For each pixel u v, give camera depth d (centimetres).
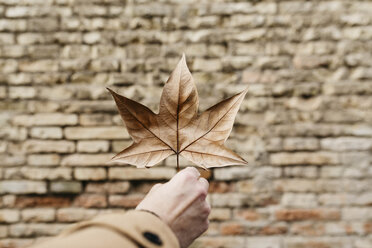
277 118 166
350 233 165
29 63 166
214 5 167
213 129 61
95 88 167
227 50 167
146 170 166
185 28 167
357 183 165
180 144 61
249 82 166
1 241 165
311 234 165
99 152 166
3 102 165
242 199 166
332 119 165
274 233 166
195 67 166
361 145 164
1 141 165
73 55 167
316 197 166
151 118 61
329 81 166
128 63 167
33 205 167
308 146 165
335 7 167
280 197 166
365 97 165
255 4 167
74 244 38
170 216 53
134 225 43
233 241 165
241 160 60
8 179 166
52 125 166
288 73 166
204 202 58
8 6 166
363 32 166
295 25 167
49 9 167
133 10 167
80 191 167
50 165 166
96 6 167
